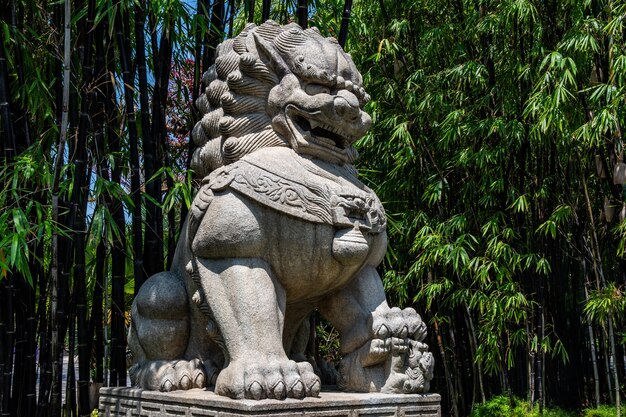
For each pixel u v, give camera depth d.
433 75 4.65
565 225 4.64
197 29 3.29
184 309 2.36
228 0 3.38
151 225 3.01
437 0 4.92
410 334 2.23
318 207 2.15
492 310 4.22
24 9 3.39
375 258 2.35
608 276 4.83
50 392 3.07
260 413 1.87
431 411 2.20
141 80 2.99
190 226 2.23
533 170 4.66
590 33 3.85
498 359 4.63
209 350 2.36
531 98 3.88
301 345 2.57
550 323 4.72
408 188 4.72
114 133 3.37
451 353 5.03
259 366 1.98
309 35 2.35
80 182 2.77
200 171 2.46
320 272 2.19
